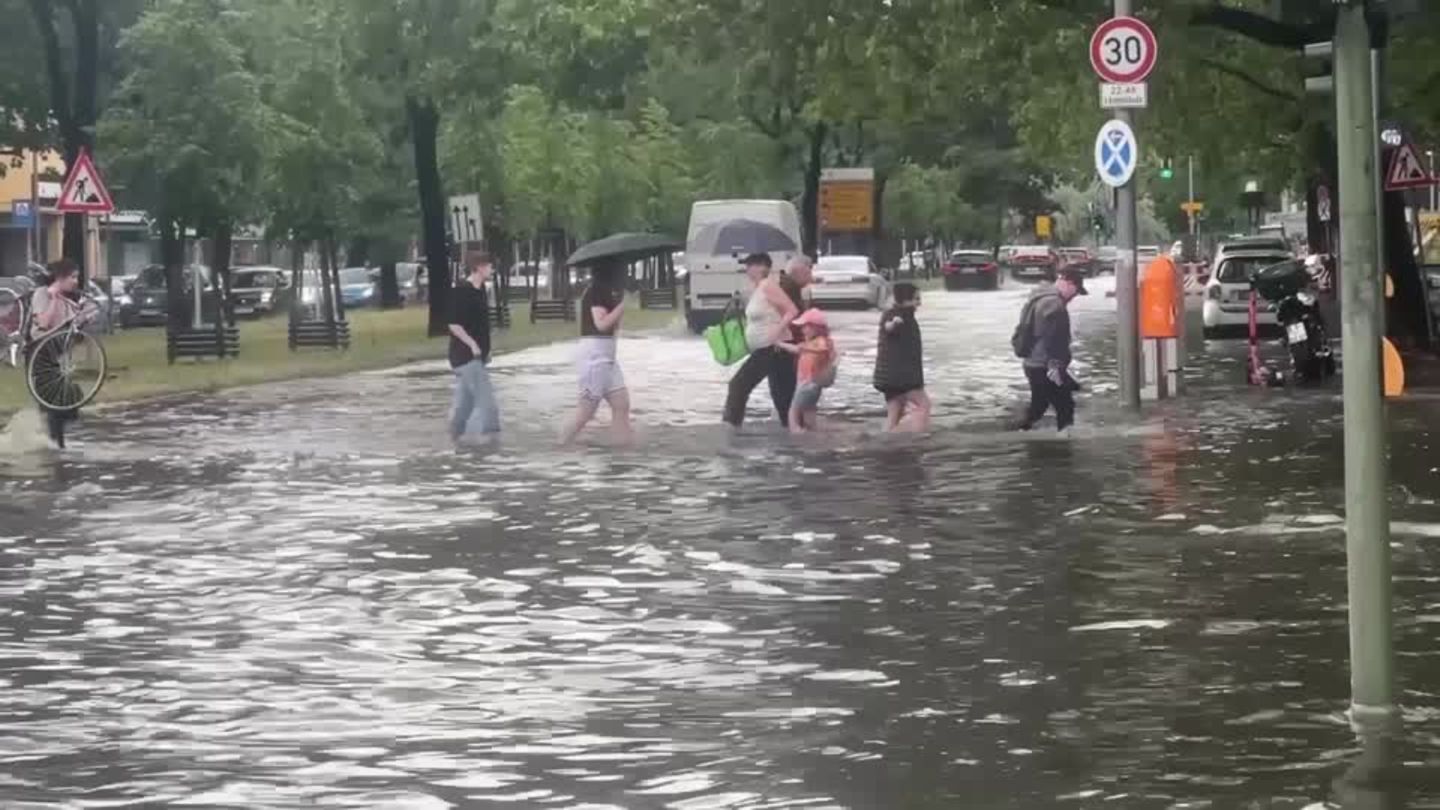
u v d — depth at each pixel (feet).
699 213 199.52
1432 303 166.61
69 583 51.26
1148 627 43.42
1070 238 513.86
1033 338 89.30
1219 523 58.65
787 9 102.17
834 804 30.07
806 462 78.07
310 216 187.32
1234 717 35.14
